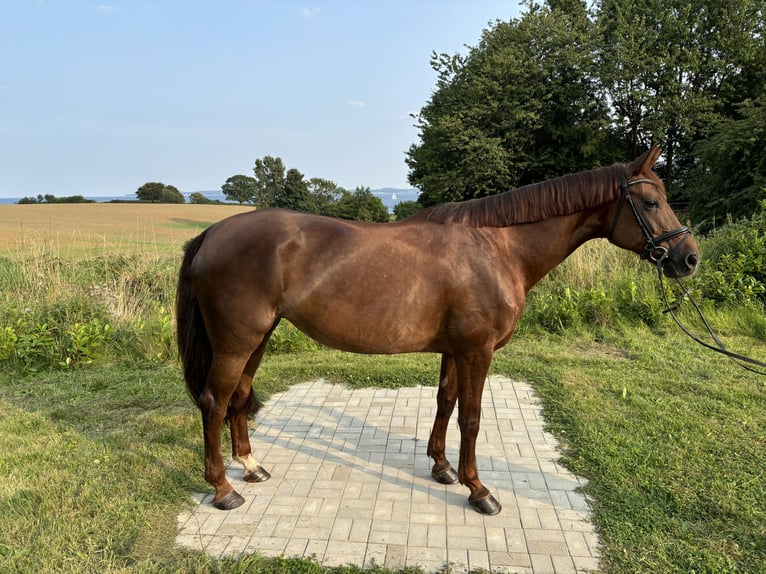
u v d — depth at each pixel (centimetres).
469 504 265
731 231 721
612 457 311
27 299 583
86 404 409
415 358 521
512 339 582
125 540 234
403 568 219
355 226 246
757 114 1455
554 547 232
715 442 327
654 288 648
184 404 409
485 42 2338
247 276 232
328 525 249
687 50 1986
